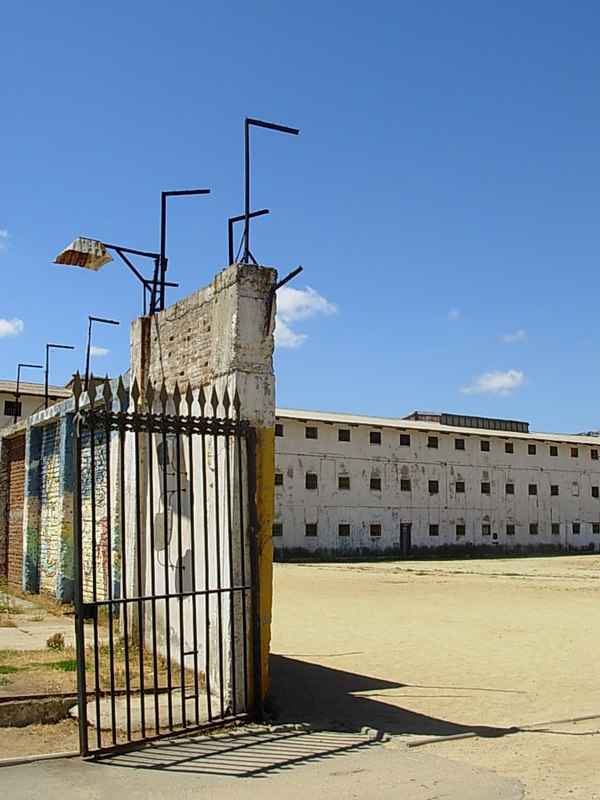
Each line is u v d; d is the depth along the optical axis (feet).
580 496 216.74
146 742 22.00
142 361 37.19
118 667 31.37
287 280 27.91
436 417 219.00
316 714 26.71
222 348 28.94
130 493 37.73
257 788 18.74
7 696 24.79
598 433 282.36
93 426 21.75
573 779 20.13
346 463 178.70
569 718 26.73
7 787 18.33
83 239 35.19
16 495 67.82
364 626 52.21
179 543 23.31
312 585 90.38
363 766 20.80
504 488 202.80
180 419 23.88
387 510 182.70
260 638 26.63
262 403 27.89
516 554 200.13
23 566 61.31
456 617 58.13
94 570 20.94
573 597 76.95
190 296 32.86
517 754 22.41
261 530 27.25
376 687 31.94
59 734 23.15
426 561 163.73
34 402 156.15
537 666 37.35
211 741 22.75
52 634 39.96
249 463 26.32
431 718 26.68
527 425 225.76
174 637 32.35
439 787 19.13
